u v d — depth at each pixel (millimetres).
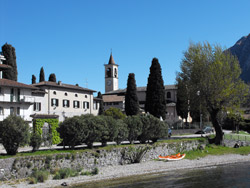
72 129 30656
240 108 52156
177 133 64688
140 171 31766
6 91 50875
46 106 61688
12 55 64250
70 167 29266
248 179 29188
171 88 93188
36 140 29203
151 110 65062
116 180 27969
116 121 35688
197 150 44375
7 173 25219
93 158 31422
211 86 46031
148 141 41625
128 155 35125
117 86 136125
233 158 41719
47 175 26766
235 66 47469
